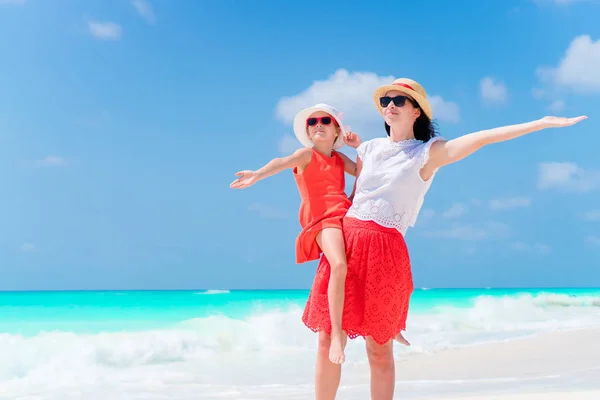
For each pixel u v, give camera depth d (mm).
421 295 36188
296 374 7961
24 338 10500
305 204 3588
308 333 11648
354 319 3314
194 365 8805
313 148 3727
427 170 3393
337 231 3393
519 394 5375
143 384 7250
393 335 3379
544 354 9312
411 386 6586
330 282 3273
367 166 3506
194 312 16125
